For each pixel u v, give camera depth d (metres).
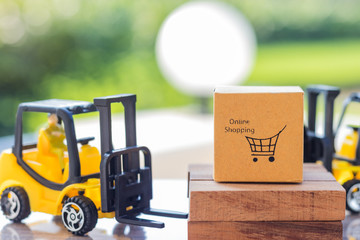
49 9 11.00
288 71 14.69
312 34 14.53
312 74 14.77
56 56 11.11
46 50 11.01
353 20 14.43
